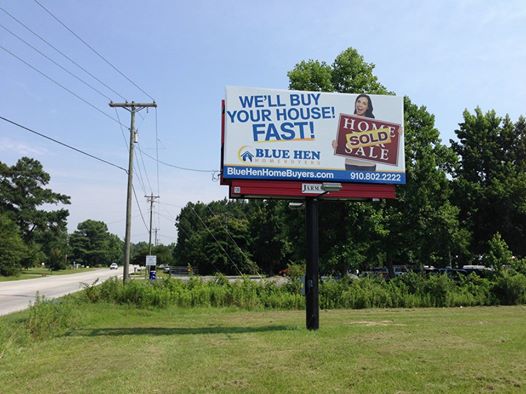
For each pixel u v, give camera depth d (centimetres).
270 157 1494
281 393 693
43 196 10312
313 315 1406
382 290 2484
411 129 3381
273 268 8538
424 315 1922
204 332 1388
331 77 3159
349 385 731
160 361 934
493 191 3669
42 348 1117
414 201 3253
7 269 7188
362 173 1547
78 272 10325
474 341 1109
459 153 4019
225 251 8288
